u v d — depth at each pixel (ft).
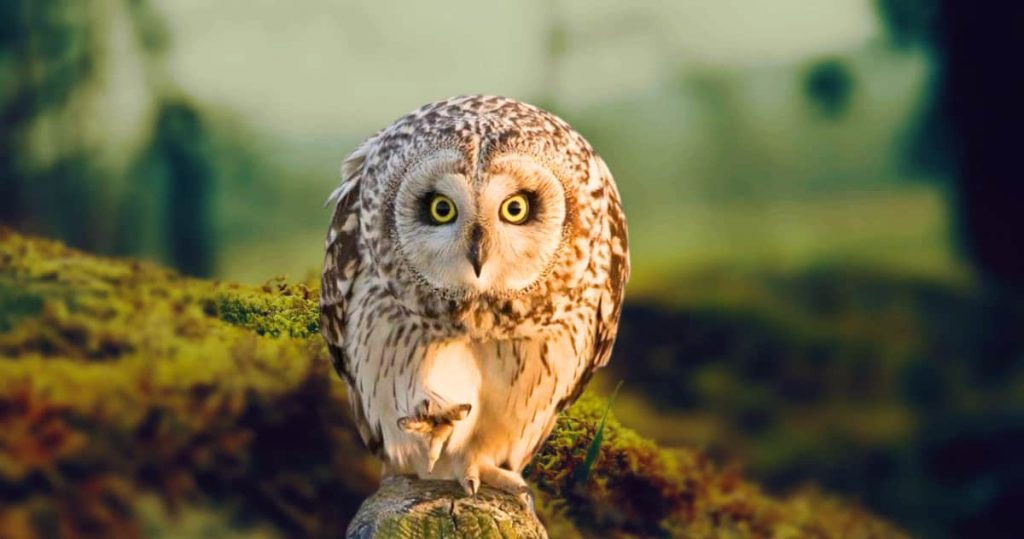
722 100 72.08
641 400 54.34
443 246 20.99
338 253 22.94
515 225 21.16
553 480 30.07
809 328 62.03
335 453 35.09
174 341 34.42
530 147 20.94
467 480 21.72
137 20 68.23
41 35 66.95
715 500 37.06
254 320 31.14
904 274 66.28
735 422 55.16
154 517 35.73
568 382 23.18
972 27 65.82
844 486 55.21
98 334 34.45
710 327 60.23
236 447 35.06
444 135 20.86
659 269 65.21
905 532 55.42
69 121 67.05
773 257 67.51
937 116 69.51
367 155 22.67
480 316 21.75
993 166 66.13
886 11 71.00
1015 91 65.67
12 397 35.01
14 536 35.70
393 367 22.34
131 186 67.31
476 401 22.68
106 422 35.17
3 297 34.50
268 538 35.06
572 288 21.97
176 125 68.54
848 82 71.67
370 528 19.70
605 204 22.50
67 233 66.08
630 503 32.01
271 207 68.18
